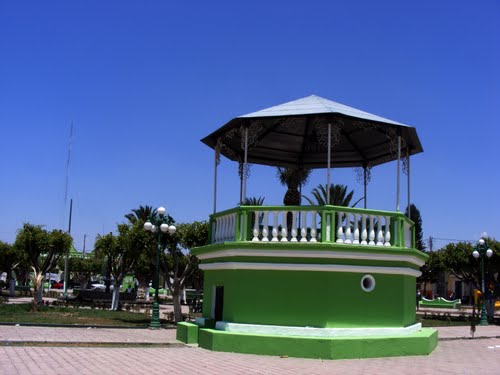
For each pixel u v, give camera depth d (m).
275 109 17.14
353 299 15.12
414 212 67.62
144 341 17.53
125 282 75.50
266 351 14.46
